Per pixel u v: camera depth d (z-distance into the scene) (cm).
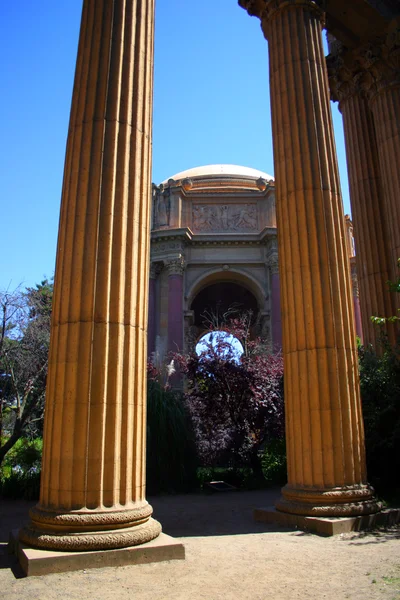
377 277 1753
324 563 764
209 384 2470
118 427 825
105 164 927
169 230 4175
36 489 1839
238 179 4653
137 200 945
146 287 939
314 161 1236
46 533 759
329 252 1180
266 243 4284
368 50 1833
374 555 801
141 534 783
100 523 762
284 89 1317
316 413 1082
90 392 817
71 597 605
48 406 841
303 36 1347
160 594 620
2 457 2075
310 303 1144
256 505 1535
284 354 1183
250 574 709
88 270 870
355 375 1136
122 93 981
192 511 1431
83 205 904
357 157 1891
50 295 2647
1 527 1195
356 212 1867
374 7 1777
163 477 1991
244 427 2425
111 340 852
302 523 1025
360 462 1085
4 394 2319
